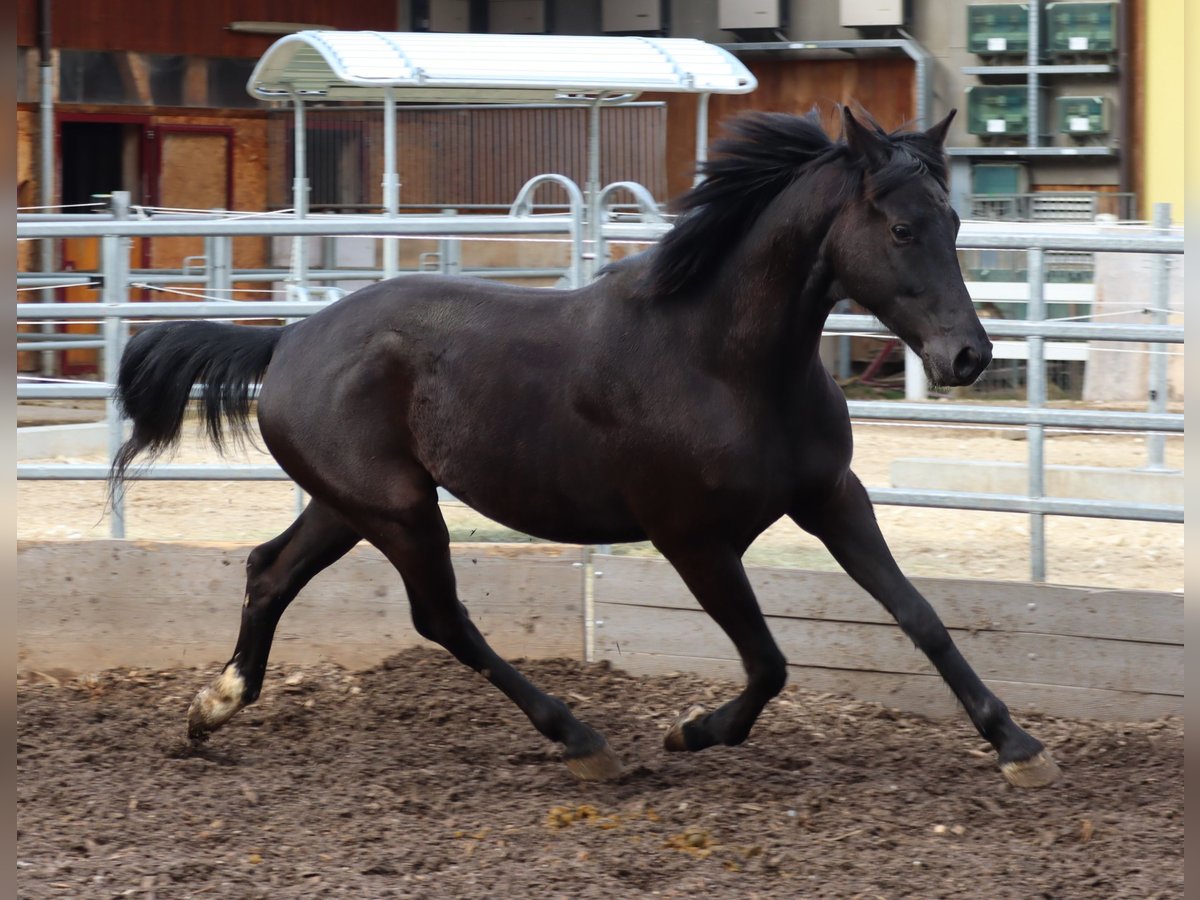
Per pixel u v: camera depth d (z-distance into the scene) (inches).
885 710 319.9
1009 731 252.5
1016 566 382.6
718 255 253.4
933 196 235.1
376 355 277.6
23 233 351.3
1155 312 465.4
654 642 342.6
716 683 336.2
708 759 290.0
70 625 358.0
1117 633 309.4
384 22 936.9
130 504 457.1
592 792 271.6
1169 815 254.7
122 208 534.0
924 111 822.5
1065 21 785.6
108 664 358.3
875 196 235.5
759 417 250.2
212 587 355.3
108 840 245.8
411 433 277.7
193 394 305.9
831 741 302.4
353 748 299.7
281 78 668.1
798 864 233.1
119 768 285.7
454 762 291.4
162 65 863.1
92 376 713.0
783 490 253.9
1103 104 778.8
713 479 250.8
